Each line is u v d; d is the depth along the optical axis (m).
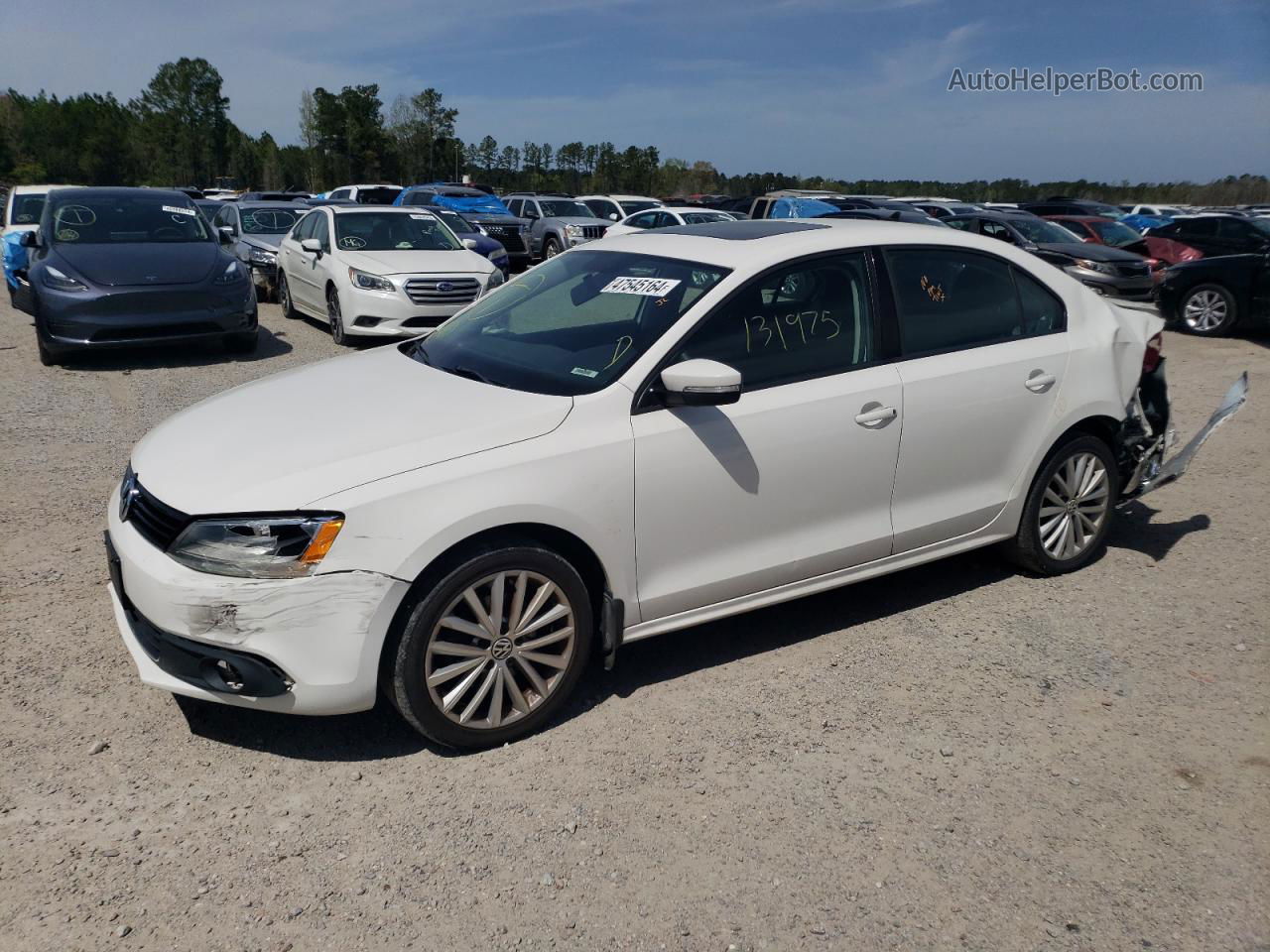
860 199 24.39
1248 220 15.59
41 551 4.82
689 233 4.39
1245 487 6.22
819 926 2.54
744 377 3.68
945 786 3.14
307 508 2.97
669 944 2.48
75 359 9.87
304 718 3.50
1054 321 4.56
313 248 11.42
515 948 2.46
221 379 8.99
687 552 3.60
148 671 3.16
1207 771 3.24
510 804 3.03
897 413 3.97
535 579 3.29
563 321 3.99
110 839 2.83
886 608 4.46
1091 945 2.49
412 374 3.88
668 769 3.22
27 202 15.09
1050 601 4.53
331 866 2.74
